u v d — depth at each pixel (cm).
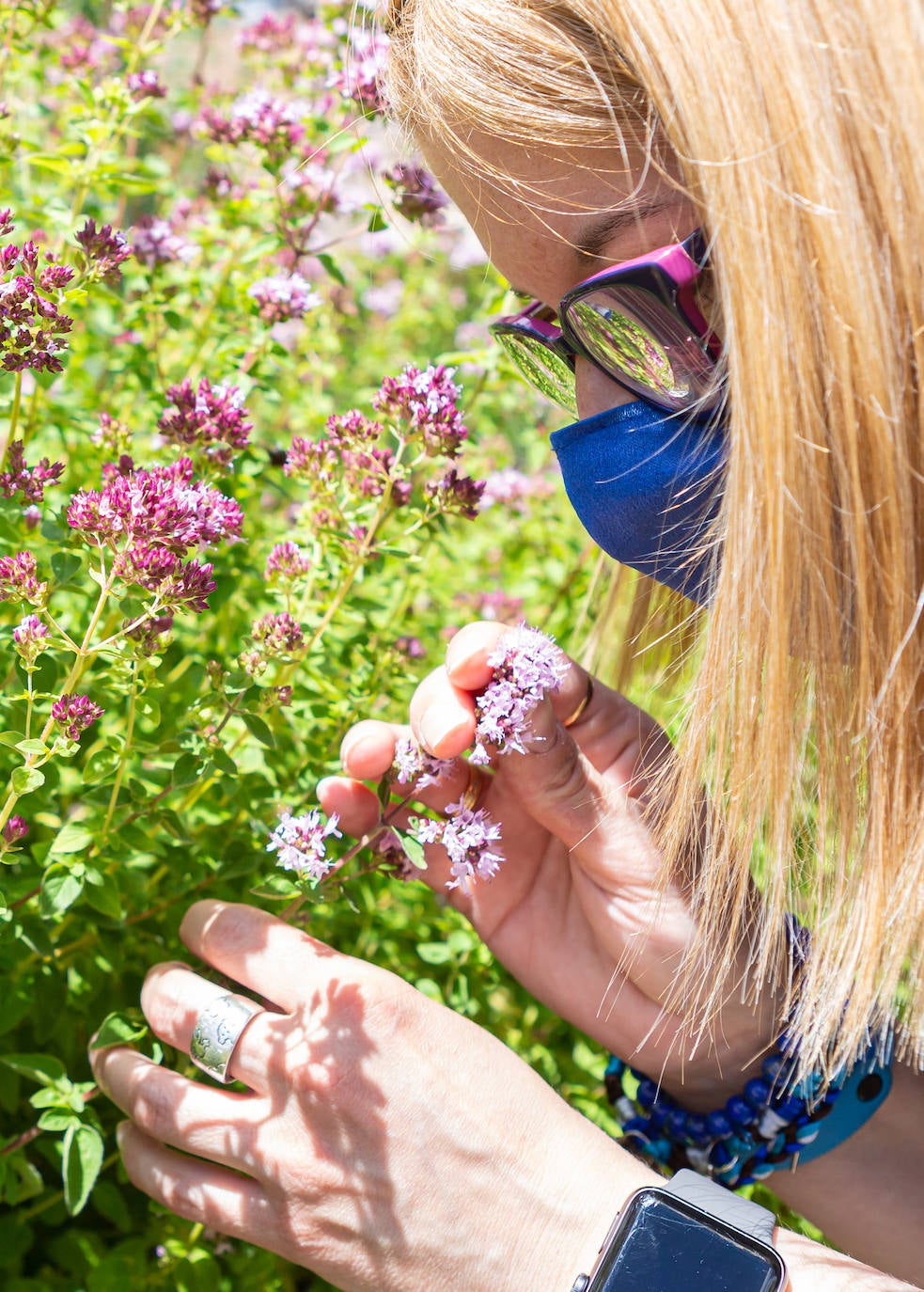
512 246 58
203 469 68
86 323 84
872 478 51
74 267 67
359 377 130
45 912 60
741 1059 60
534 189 55
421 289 138
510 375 82
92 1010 67
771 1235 52
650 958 59
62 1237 67
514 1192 53
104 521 58
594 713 60
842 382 50
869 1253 60
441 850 62
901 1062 61
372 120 75
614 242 56
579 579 89
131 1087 56
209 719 63
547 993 62
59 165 76
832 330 50
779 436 51
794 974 60
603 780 59
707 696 55
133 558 58
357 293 117
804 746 55
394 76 59
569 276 58
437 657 83
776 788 54
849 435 51
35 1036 65
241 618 78
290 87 103
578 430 59
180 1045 56
